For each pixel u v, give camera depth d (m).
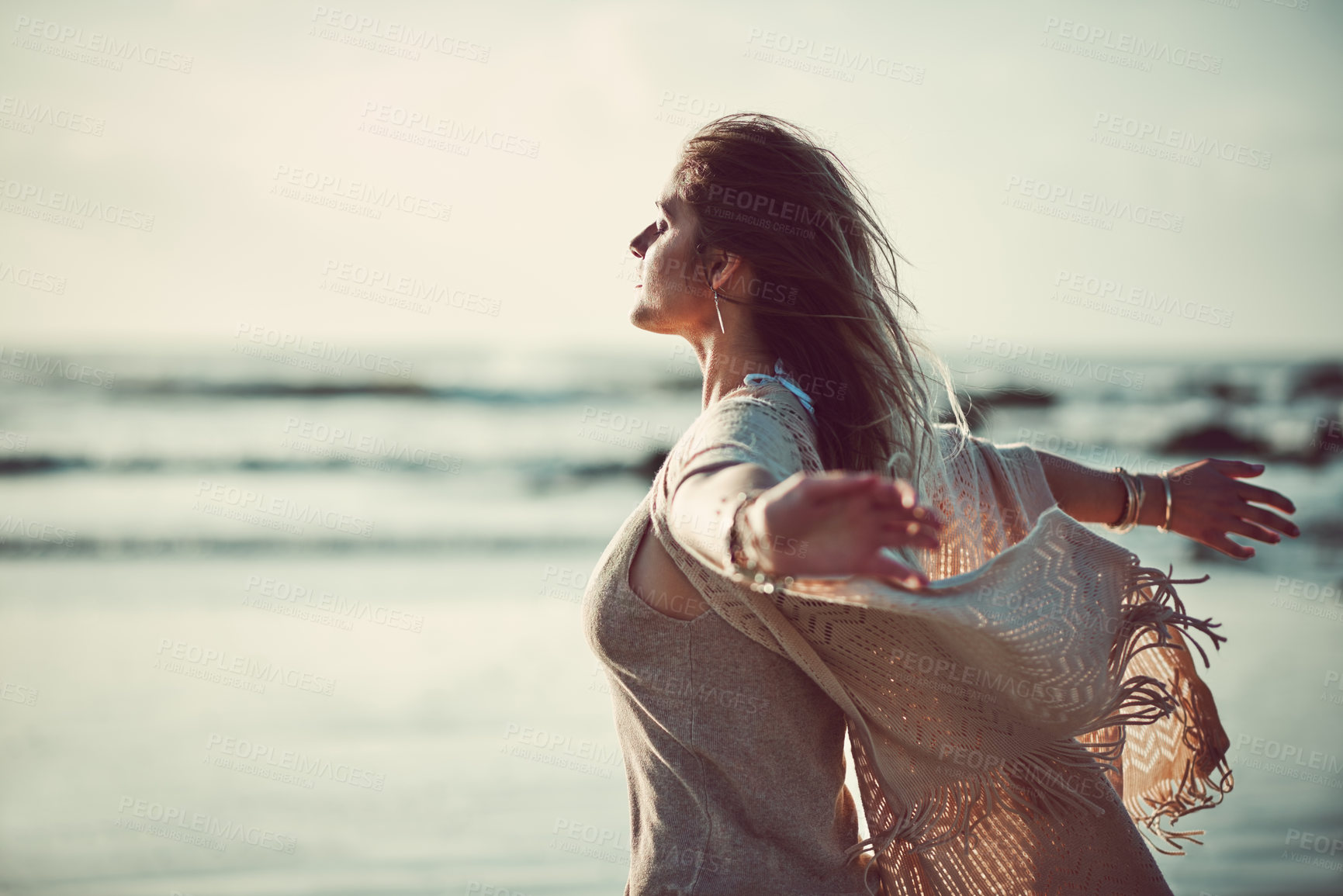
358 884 4.17
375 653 8.06
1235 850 4.29
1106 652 1.29
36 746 5.90
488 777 5.40
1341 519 13.15
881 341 1.43
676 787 1.40
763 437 1.17
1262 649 7.40
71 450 22.59
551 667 7.56
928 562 1.53
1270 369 28.25
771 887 1.36
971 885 1.44
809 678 1.38
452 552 13.94
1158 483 1.78
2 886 4.10
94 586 11.40
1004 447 1.73
